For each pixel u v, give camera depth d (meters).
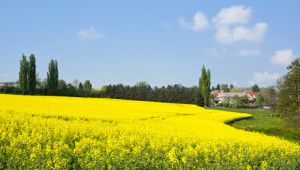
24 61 84.06
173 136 21.06
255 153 16.16
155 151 14.62
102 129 21.34
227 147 18.02
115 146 14.38
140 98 122.12
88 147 14.29
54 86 92.69
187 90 123.81
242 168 13.50
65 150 13.21
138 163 12.63
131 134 20.66
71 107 45.75
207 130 29.22
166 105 71.94
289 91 55.41
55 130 18.42
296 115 48.12
